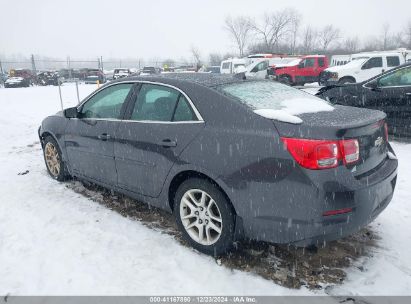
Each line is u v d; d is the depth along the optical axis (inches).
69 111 176.6
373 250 132.2
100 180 172.1
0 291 114.6
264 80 156.9
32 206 173.6
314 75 901.8
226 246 124.1
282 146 108.4
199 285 115.6
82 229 150.8
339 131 106.8
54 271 123.4
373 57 714.8
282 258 127.8
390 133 283.1
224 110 123.6
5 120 425.1
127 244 139.0
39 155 269.1
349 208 107.6
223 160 118.5
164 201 142.3
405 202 169.2
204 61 2466.8
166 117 137.8
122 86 160.7
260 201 112.9
